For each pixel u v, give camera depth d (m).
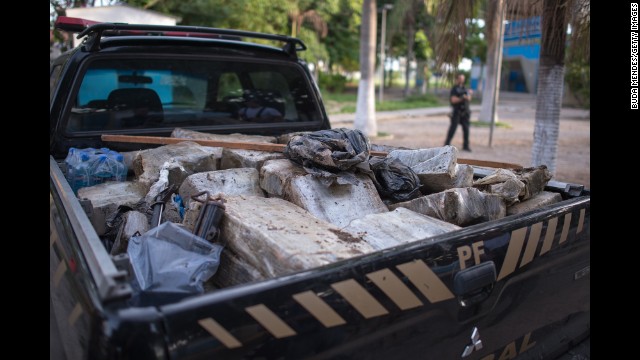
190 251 1.91
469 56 30.95
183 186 2.69
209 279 2.05
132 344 1.30
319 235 1.97
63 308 1.71
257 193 2.71
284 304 1.49
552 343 2.41
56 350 1.81
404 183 2.69
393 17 22.05
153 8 12.30
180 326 1.34
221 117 3.99
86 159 3.04
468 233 1.93
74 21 4.23
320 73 32.94
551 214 2.29
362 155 2.57
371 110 15.34
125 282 1.40
